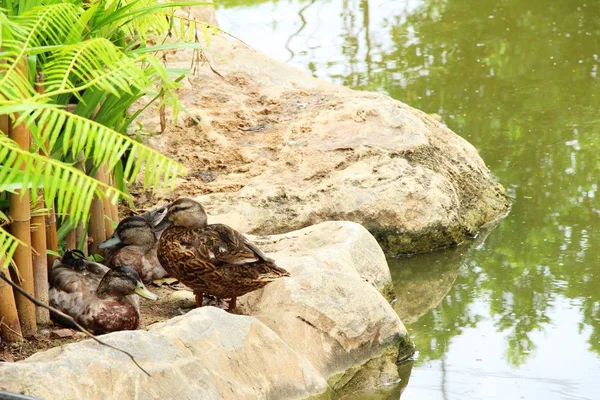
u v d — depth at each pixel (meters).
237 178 11.26
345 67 16.66
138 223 8.89
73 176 5.42
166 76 6.54
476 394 8.09
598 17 18.45
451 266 11.00
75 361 6.44
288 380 7.45
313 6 20.03
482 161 12.63
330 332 8.17
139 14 7.86
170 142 11.88
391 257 11.12
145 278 8.95
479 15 18.95
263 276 8.02
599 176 12.70
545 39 17.58
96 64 6.14
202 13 16.66
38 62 7.49
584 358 8.77
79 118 5.58
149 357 6.75
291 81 13.71
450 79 16.02
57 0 7.44
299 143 11.92
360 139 11.94
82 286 7.79
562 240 11.35
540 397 8.04
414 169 11.52
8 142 5.59
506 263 10.98
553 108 14.80
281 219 10.68
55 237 8.09
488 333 9.34
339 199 10.96
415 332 9.42
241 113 12.71
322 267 8.62
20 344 7.33
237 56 14.13
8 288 7.18
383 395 8.12
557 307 9.84
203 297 8.69
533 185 12.62
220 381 6.98
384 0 20.11
